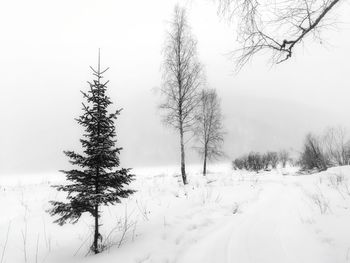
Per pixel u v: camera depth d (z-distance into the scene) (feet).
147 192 40.81
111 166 18.43
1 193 43.06
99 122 17.70
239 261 16.47
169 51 62.75
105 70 18.20
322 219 23.61
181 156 58.65
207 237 21.08
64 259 16.62
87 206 17.69
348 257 15.83
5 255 16.93
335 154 67.36
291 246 18.62
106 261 15.80
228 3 13.70
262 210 31.01
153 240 19.29
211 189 44.91
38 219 25.62
